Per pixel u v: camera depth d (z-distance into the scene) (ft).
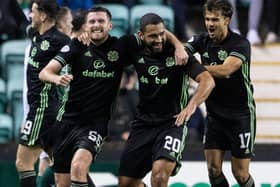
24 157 84.12
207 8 77.00
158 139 75.46
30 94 83.61
